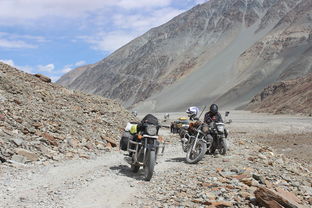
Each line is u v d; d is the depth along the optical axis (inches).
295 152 1114.7
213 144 514.6
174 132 878.4
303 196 320.8
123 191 319.0
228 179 355.9
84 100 951.0
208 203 270.2
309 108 3700.8
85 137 602.2
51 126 579.8
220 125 505.4
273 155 617.9
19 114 577.3
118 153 551.8
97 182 347.6
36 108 663.1
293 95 4756.4
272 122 2365.9
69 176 373.1
